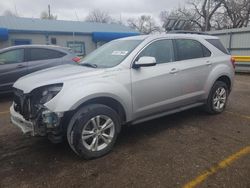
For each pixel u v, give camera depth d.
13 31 21.27
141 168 3.37
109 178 3.16
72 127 3.44
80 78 3.62
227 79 5.74
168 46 4.64
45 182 3.10
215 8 32.31
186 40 4.98
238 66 14.95
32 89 3.46
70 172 3.30
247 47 14.80
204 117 5.45
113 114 3.75
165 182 3.05
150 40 4.40
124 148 3.98
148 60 3.91
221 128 4.80
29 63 7.96
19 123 3.79
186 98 4.85
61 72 3.94
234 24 31.98
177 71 4.59
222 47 5.74
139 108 4.15
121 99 3.84
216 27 33.19
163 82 4.38
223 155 3.69
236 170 3.27
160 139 4.32
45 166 3.47
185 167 3.37
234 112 5.84
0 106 6.90
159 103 4.41
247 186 2.94
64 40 24.20
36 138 4.44
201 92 5.14
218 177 3.12
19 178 3.19
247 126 4.89
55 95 3.38
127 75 3.95
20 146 4.12
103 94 3.63
